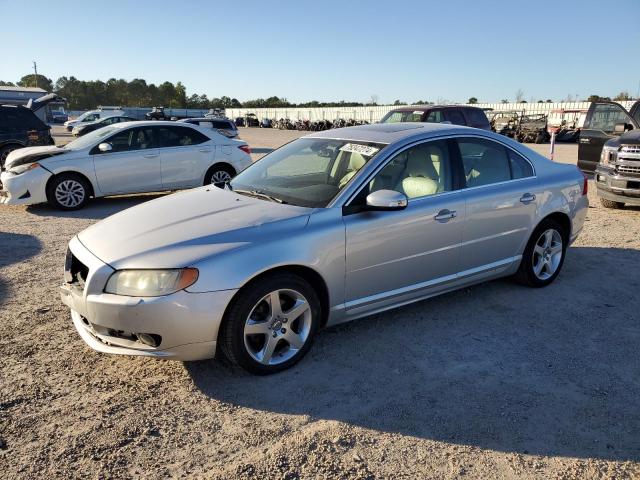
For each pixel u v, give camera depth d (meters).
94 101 136.62
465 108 13.39
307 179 4.26
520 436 2.92
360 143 4.35
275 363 3.55
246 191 4.33
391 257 3.97
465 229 4.38
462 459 2.73
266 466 2.67
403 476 2.60
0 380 3.44
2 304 4.70
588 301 4.88
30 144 15.05
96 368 3.62
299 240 3.51
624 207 9.47
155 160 9.77
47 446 2.79
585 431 2.96
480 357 3.81
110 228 3.74
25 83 135.62
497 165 4.73
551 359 3.79
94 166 9.26
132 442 2.84
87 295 3.26
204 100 136.50
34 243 6.80
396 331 4.21
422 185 4.21
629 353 3.88
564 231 5.29
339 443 2.85
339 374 3.57
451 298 4.92
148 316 3.13
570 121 37.91
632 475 2.61
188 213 3.82
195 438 2.89
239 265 3.28
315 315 3.68
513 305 4.76
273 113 69.62
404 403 3.23
